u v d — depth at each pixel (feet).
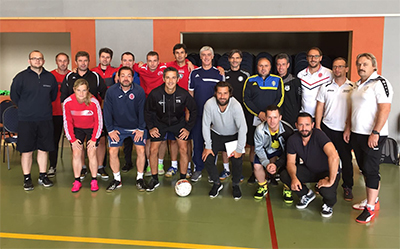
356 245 8.39
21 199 11.47
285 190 11.32
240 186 12.94
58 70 14.65
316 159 10.18
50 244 8.41
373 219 9.92
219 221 9.79
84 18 17.21
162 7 16.81
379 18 15.74
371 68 9.61
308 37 22.13
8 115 14.75
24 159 12.28
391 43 15.84
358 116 9.80
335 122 11.23
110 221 9.75
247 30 16.46
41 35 22.41
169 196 11.80
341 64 10.85
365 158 9.72
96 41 17.37
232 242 8.55
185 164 12.66
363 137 9.75
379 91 9.30
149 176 14.10
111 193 12.08
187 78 13.41
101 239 8.68
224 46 22.77
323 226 9.46
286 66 12.21
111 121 12.09
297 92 12.48
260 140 10.80
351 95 10.17
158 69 13.52
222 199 11.56
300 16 16.03
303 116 9.71
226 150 11.60
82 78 12.62
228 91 10.64
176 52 13.06
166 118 12.06
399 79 16.01
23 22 17.52
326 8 15.92
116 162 12.42
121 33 17.21
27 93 11.94
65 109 11.76
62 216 10.09
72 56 17.61
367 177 9.74
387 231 9.15
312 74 12.34
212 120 11.34
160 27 16.97
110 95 11.73
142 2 16.89
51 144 12.66
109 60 14.21
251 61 16.53
